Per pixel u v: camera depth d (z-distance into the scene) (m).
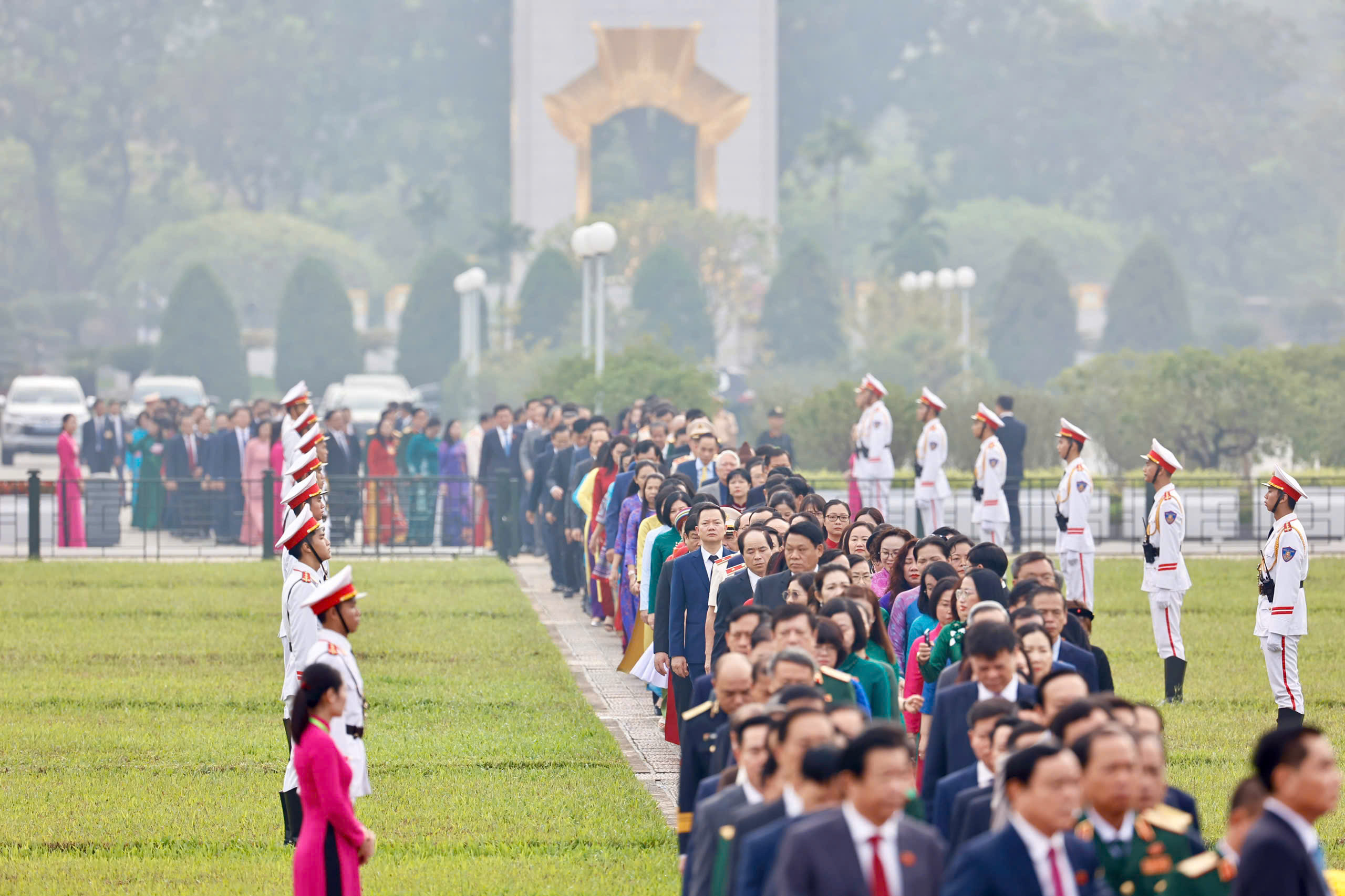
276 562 77.06
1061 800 17.48
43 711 43.84
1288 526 41.12
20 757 38.50
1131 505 88.06
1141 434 109.94
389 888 28.58
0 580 69.31
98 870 29.78
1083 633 29.86
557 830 32.56
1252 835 17.59
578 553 65.12
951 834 21.12
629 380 103.56
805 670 22.33
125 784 36.16
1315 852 17.62
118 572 72.44
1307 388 111.75
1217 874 18.55
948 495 73.00
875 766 17.05
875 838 17.27
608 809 34.09
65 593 65.69
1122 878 18.75
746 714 20.41
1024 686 24.30
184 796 35.16
